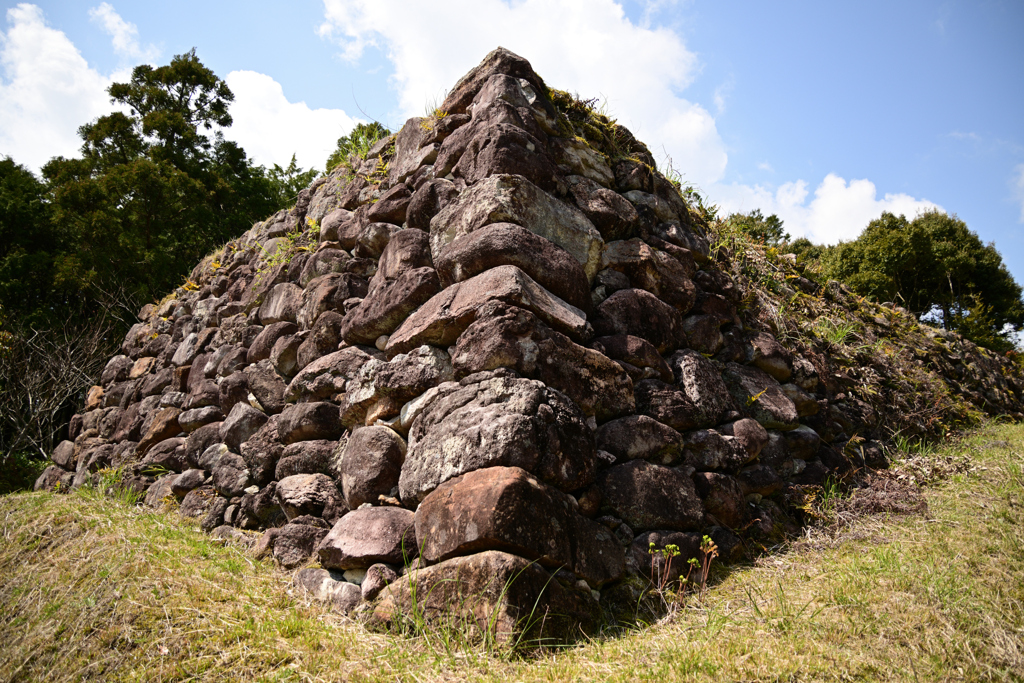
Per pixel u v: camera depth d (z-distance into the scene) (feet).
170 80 55.62
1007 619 7.28
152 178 42.29
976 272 42.37
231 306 19.03
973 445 15.76
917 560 9.11
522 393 8.78
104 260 40.65
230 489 14.10
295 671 7.16
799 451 13.32
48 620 8.71
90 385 35.01
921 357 20.22
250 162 55.93
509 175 11.02
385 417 11.06
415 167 14.28
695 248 14.71
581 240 12.02
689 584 9.56
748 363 13.89
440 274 11.12
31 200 43.34
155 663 7.48
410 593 8.25
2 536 12.34
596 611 8.50
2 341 35.42
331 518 11.37
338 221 15.93
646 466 10.15
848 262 43.93
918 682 6.24
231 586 9.75
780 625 7.60
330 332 13.66
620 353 11.21
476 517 7.84
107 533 11.85
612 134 15.51
